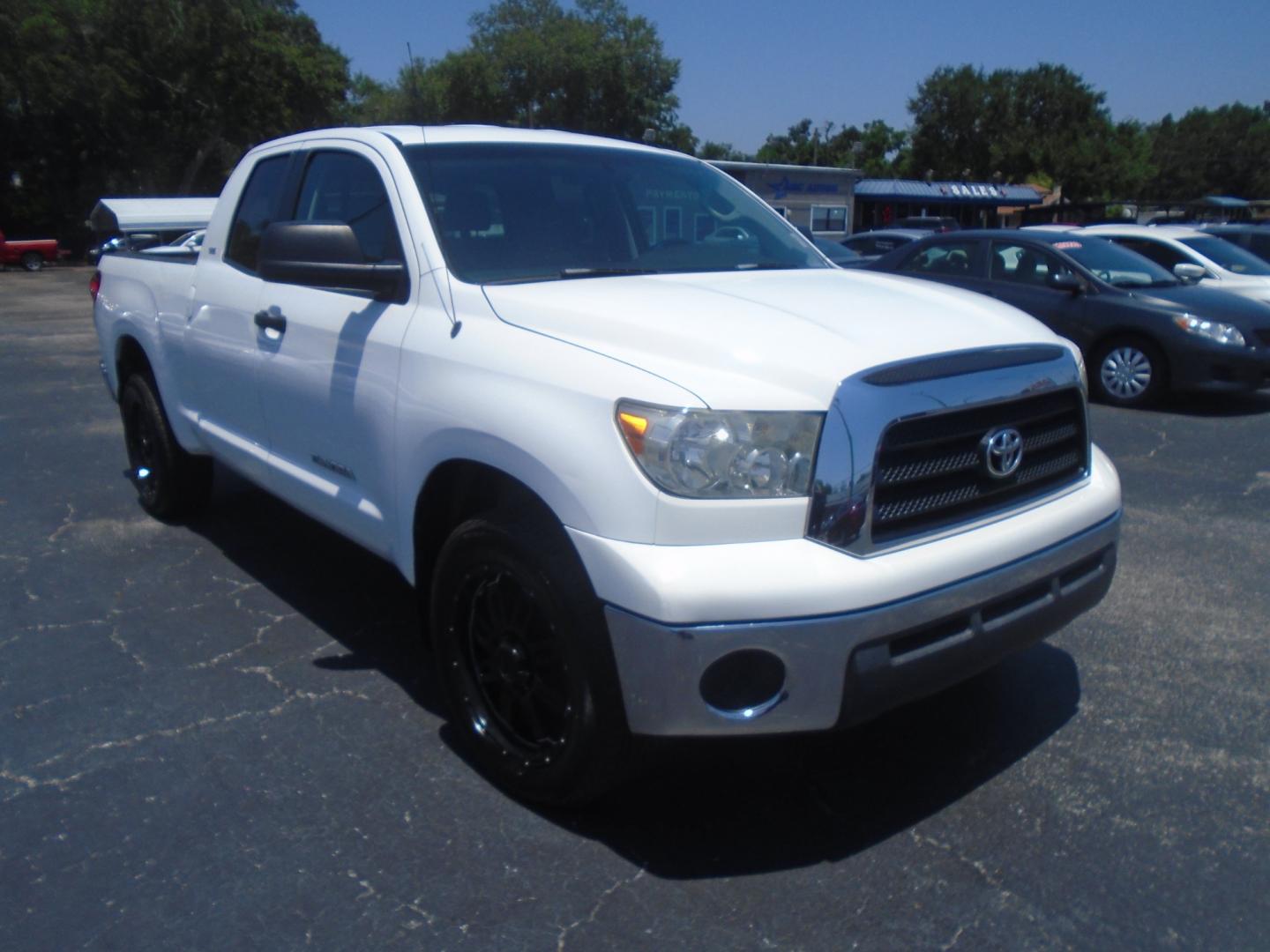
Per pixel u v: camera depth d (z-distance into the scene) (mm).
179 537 5695
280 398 4176
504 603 3117
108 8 39094
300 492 4172
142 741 3549
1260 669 4133
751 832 3059
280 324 4125
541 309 3168
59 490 6633
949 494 2885
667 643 2564
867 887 2812
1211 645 4355
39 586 4961
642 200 4184
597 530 2680
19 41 38125
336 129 4316
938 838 3027
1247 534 5852
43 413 9211
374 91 55188
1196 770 3395
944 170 64312
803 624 2570
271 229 3650
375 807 3164
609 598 2658
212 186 46531
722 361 2758
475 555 3076
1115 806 3189
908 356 2834
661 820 3115
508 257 3625
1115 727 3666
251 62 40906
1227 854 2949
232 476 6961
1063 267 10320
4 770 3369
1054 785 3301
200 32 39562
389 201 3771
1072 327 10125
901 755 3486
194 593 4891
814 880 2842
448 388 3197
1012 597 2967
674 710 2613
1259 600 4852
